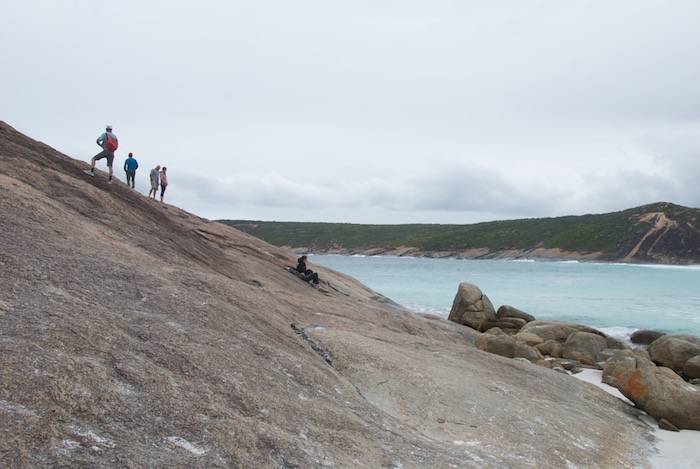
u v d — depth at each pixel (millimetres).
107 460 4926
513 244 175500
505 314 30531
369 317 19000
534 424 10680
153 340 7605
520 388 12891
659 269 99875
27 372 5668
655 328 32844
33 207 11773
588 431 11305
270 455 6016
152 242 15086
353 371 11227
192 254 17000
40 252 9516
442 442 8859
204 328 8930
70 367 6035
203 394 6738
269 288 17781
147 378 6527
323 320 14797
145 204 20875
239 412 6699
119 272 10008
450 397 10953
